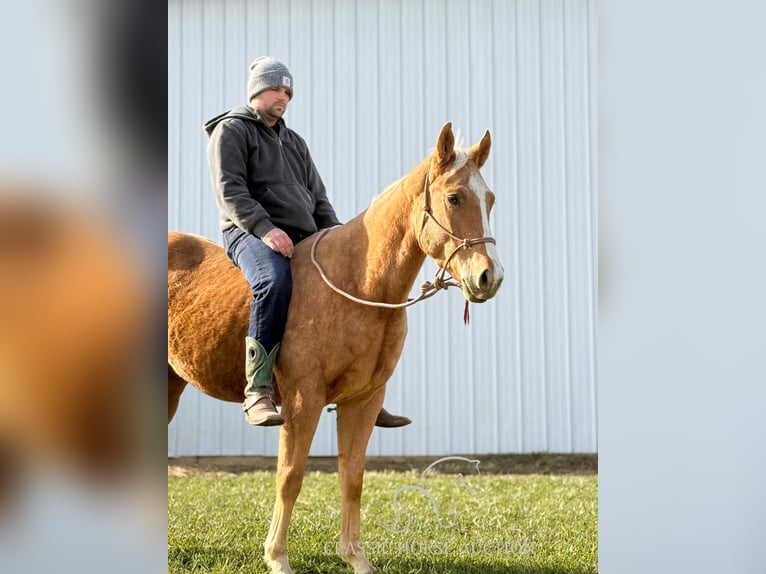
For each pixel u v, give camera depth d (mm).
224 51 6992
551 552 3756
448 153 2992
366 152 6961
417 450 6816
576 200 6887
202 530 4008
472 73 6934
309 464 6637
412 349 6855
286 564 3123
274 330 3062
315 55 6969
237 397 3504
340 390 3158
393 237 3100
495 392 6832
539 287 6863
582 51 6918
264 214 3193
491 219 6879
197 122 6992
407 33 6953
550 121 6914
